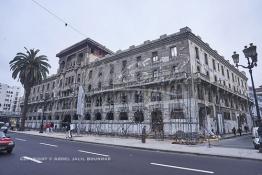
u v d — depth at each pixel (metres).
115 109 37.03
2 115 73.50
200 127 27.03
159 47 33.81
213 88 33.22
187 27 30.92
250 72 14.45
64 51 55.62
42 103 61.03
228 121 37.12
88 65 47.22
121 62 39.53
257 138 15.30
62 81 54.78
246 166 9.16
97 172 7.36
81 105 34.47
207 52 36.28
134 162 9.62
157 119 30.97
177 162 9.96
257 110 13.72
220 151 13.87
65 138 24.47
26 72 37.94
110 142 20.27
